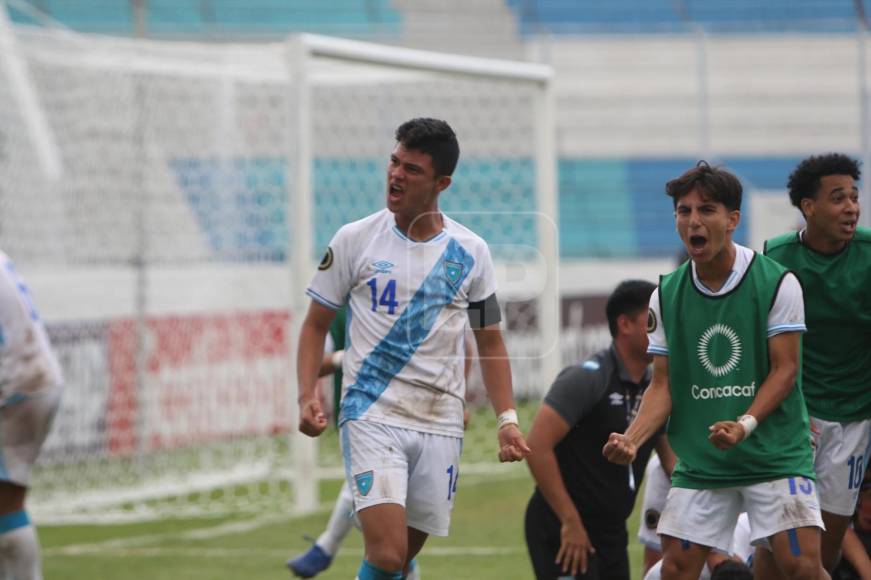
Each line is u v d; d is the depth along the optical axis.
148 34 71.38
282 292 44.09
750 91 73.00
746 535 19.45
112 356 40.00
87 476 38.78
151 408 40.56
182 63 40.38
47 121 40.84
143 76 42.19
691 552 16.72
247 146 44.31
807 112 72.56
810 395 19.08
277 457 44.69
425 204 17.08
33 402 18.89
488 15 77.12
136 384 40.38
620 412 18.66
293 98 33.66
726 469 16.39
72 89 41.25
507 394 17.56
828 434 19.02
